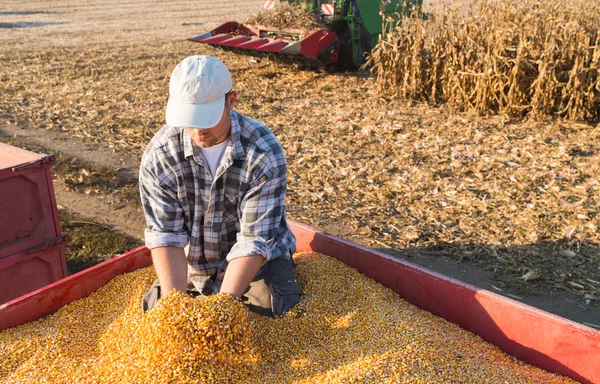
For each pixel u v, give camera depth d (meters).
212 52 14.12
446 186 6.28
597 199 5.82
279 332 2.79
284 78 11.57
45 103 10.12
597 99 8.30
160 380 2.35
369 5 11.49
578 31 8.42
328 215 5.78
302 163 7.15
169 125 2.63
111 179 6.82
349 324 2.85
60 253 4.18
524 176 6.44
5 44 15.52
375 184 6.46
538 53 8.43
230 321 2.47
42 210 4.00
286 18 11.55
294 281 3.01
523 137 7.86
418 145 7.59
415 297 3.15
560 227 5.30
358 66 11.89
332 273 3.27
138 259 3.50
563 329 2.56
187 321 2.44
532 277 4.55
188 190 2.84
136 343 2.59
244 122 2.76
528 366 2.67
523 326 2.70
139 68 12.64
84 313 3.10
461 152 7.29
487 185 6.25
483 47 8.94
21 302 2.95
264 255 2.73
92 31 17.75
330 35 10.91
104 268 3.32
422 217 5.66
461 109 9.33
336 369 2.48
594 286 4.43
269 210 2.78
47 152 7.70
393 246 5.15
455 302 2.96
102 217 5.91
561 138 7.76
